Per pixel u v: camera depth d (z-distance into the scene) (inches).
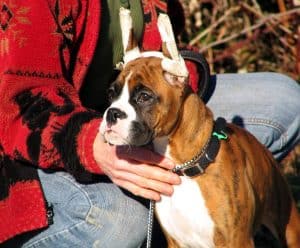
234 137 255.8
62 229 247.8
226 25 457.4
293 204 291.1
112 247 249.4
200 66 285.9
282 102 301.7
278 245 324.2
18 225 236.8
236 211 240.8
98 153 223.6
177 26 316.2
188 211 243.6
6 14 230.1
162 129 229.8
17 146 233.5
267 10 464.1
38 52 231.5
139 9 274.7
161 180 232.7
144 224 253.3
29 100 233.5
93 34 247.4
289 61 457.4
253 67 465.4
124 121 216.4
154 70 226.8
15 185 238.5
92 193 243.8
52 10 237.1
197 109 238.1
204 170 239.0
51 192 246.2
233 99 304.2
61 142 228.4
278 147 306.7
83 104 274.2
